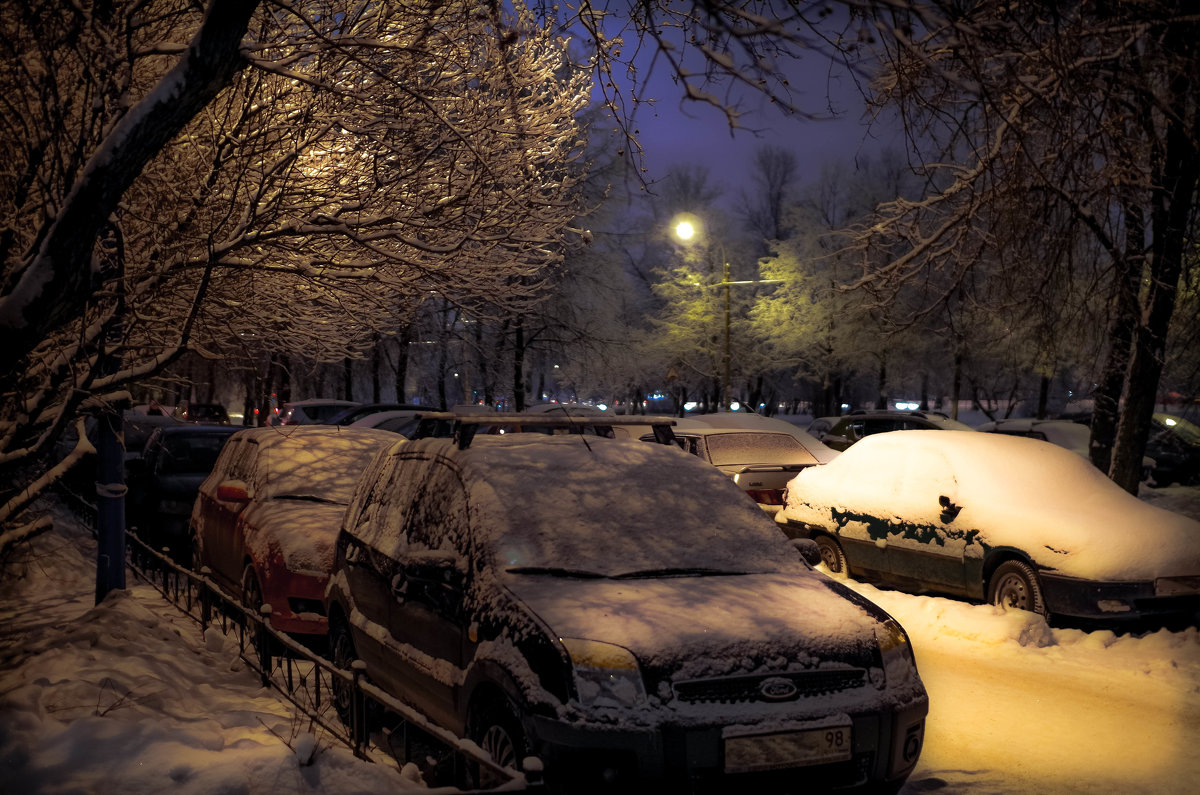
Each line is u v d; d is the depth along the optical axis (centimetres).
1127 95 848
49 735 451
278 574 750
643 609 441
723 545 522
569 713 398
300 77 450
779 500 1234
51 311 373
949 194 1157
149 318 685
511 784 320
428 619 514
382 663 566
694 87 323
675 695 405
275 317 771
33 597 907
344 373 4366
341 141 709
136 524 1316
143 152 375
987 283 1271
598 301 3459
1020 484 957
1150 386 1278
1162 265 1191
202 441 1293
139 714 514
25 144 555
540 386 5466
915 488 1018
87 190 366
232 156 640
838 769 419
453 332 2591
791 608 461
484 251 718
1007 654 808
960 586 946
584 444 589
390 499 621
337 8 649
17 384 629
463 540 507
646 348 4106
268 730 514
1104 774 540
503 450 566
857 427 2308
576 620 428
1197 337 1562
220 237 702
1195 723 633
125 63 502
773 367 4456
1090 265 1238
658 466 574
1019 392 5406
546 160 755
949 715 654
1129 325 1380
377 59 640
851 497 1083
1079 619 888
